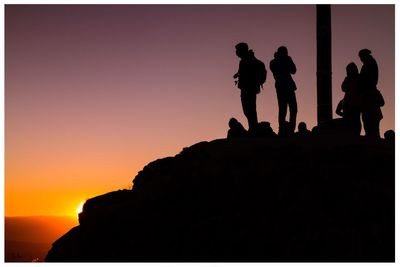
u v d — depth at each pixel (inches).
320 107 1074.7
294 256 799.1
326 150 940.0
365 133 1007.6
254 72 1011.3
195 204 901.8
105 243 898.1
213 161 964.6
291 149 951.0
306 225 829.8
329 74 1075.9
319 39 1080.2
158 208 917.8
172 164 1025.5
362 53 1005.2
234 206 880.3
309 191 874.8
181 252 838.5
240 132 1032.8
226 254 819.4
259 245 818.8
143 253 856.3
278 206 864.9
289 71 1017.5
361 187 873.5
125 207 957.2
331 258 790.5
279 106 1014.4
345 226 823.1
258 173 917.2
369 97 999.6
